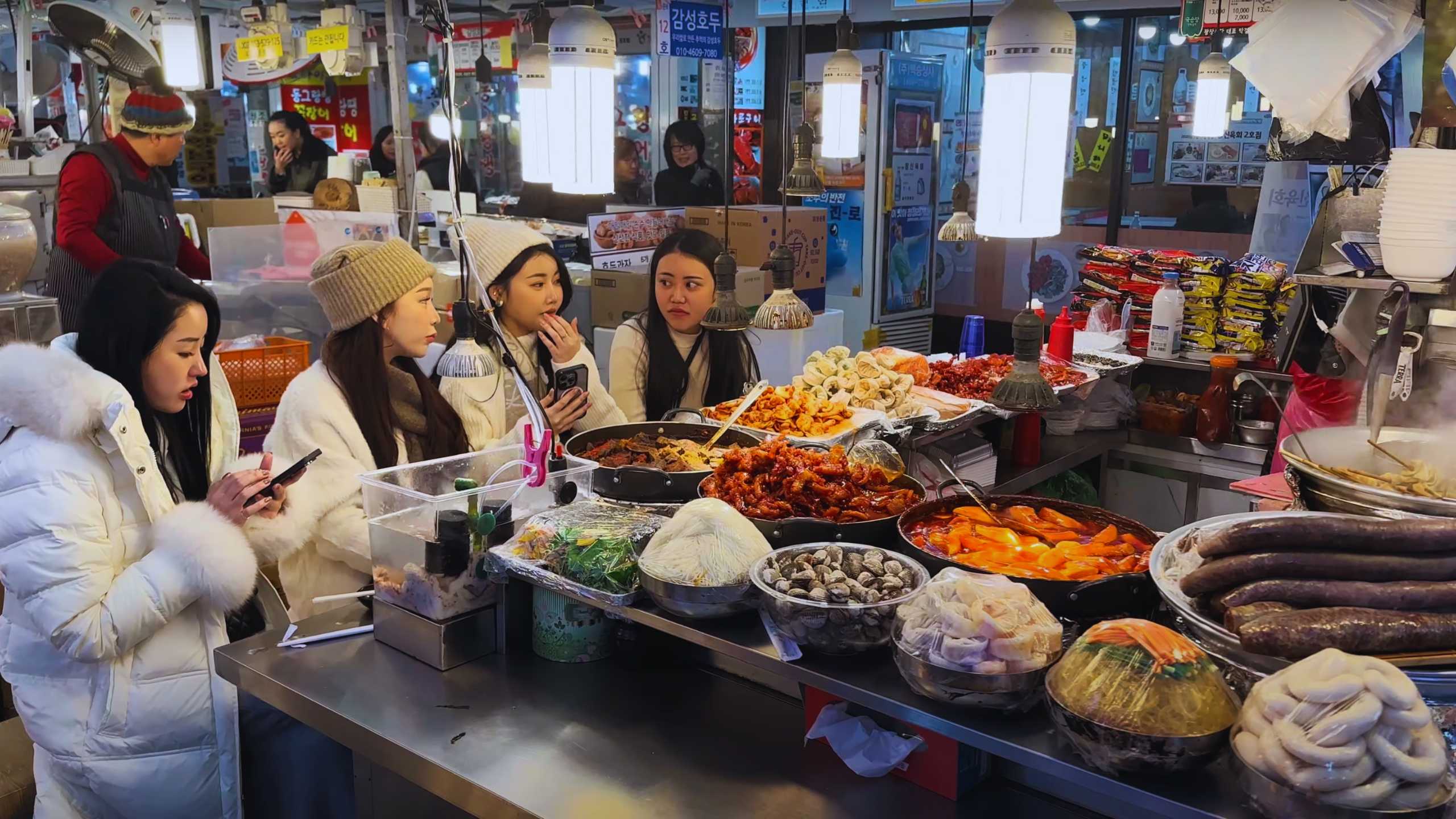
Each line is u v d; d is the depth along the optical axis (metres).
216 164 10.23
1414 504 1.89
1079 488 4.04
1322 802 1.21
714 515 1.78
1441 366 2.78
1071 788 1.66
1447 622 1.39
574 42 2.24
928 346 8.25
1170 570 1.67
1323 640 1.36
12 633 2.18
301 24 8.28
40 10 6.35
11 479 2.05
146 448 2.18
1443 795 1.22
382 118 11.01
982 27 7.43
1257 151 7.04
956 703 1.49
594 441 2.69
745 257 4.91
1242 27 4.11
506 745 1.78
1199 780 1.38
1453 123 2.72
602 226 4.80
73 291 4.40
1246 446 4.07
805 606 1.60
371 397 2.63
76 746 2.17
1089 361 4.15
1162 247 7.55
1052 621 1.53
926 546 1.89
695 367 3.59
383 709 1.88
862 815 1.62
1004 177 1.95
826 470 2.08
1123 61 7.36
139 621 2.08
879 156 7.27
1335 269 3.02
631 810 1.61
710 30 6.49
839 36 4.30
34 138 5.69
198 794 2.26
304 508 2.51
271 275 4.33
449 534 1.99
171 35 5.88
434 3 2.16
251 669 2.03
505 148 10.40
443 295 4.54
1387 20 2.79
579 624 2.04
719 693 1.99
